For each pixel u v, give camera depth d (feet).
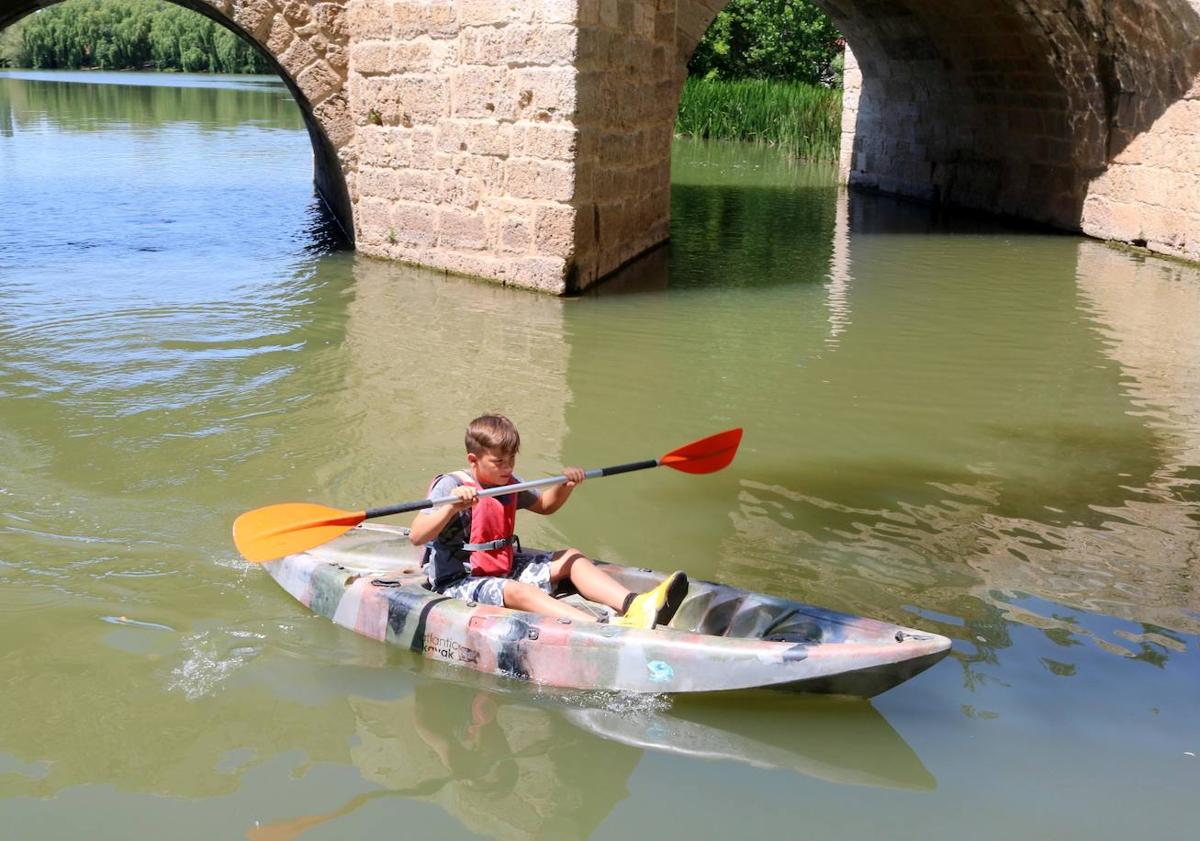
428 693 12.67
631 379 24.82
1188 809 10.77
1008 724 12.16
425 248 36.55
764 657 12.09
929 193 61.16
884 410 23.21
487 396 23.24
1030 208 52.54
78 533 16.52
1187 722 12.20
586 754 11.55
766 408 23.11
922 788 11.03
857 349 27.99
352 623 14.11
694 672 12.35
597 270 35.22
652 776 11.19
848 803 10.78
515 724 12.09
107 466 19.02
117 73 212.02
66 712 12.17
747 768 11.35
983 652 13.65
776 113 89.30
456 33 33.76
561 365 25.77
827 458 20.40
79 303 30.17
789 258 41.06
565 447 20.47
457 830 10.30
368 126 36.94
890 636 12.36
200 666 13.16
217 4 35.58
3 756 11.37
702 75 123.24
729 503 18.28
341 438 20.51
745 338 28.78
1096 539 17.04
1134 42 43.34
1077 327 30.83
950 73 56.54
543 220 33.12
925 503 18.39
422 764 11.32
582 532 17.07
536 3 31.58
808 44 122.72
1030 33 47.24
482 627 13.15
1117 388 25.07
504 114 33.22
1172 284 37.47
